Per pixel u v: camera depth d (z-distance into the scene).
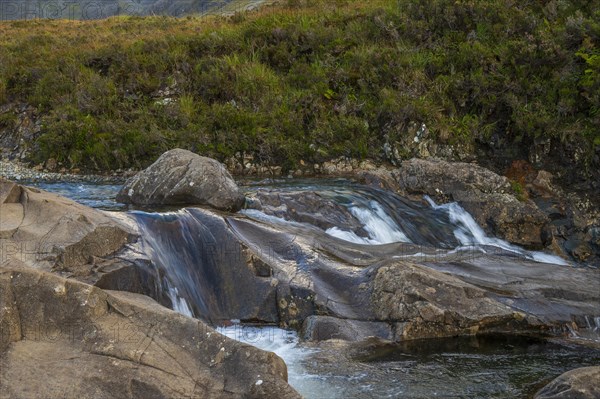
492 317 8.69
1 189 8.48
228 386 5.98
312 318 8.53
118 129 17.73
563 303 9.31
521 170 16.56
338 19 22.06
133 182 12.26
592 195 15.48
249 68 19.72
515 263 10.77
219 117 18.00
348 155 17.22
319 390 6.95
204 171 11.74
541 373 7.57
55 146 17.58
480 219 13.13
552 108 17.34
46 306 6.27
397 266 9.02
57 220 8.15
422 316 8.48
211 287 9.05
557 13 19.72
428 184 13.70
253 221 10.17
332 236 11.17
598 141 16.08
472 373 7.52
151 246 8.72
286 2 26.42
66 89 19.62
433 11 20.72
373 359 7.84
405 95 18.33
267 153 17.20
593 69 17.42
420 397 6.86
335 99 18.81
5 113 19.22
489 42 19.44
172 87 19.50
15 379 5.67
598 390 6.34
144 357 6.05
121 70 20.09
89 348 6.09
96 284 7.57
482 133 17.31
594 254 13.65
